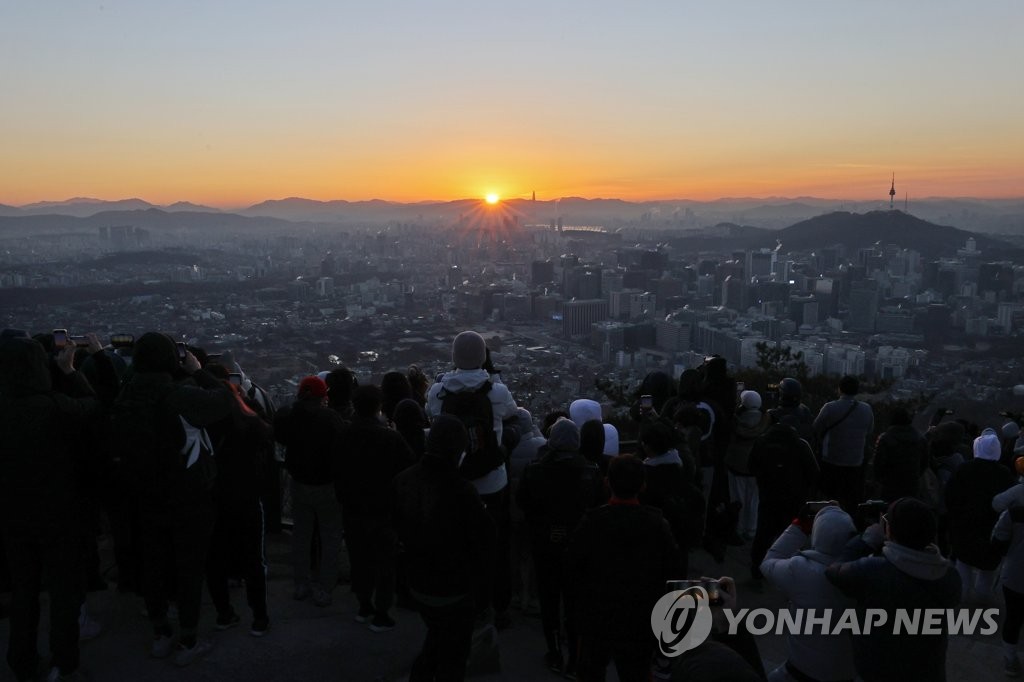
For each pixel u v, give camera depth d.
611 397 13.75
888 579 3.03
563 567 4.04
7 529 3.68
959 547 5.37
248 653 4.19
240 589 5.18
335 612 4.80
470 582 3.50
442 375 4.55
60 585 3.75
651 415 5.16
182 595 3.99
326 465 4.78
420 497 3.44
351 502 4.39
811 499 5.75
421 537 3.42
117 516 4.80
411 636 4.46
